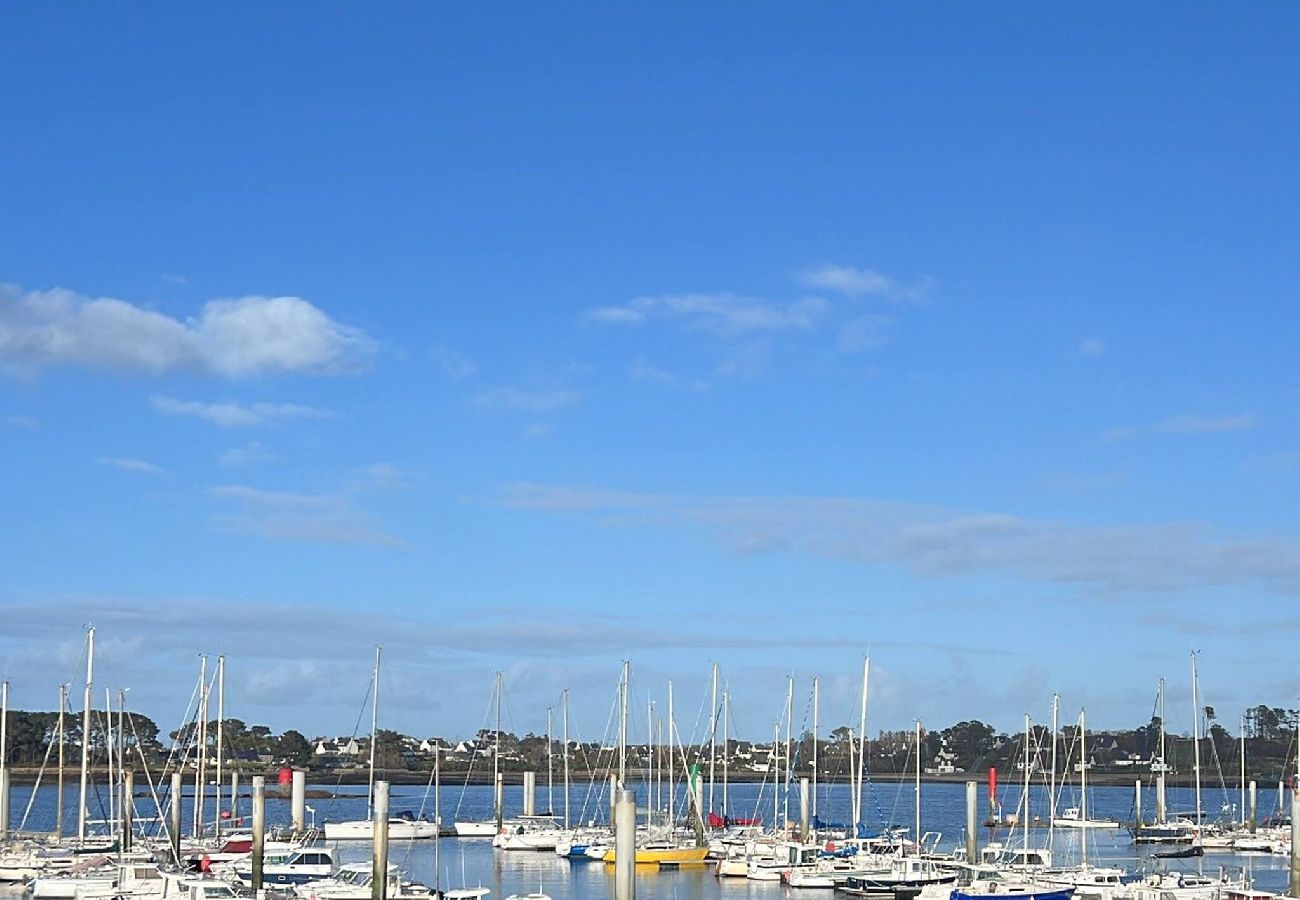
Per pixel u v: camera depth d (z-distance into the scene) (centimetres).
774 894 11456
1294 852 10275
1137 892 10112
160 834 14225
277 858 11144
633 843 7238
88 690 12450
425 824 16062
